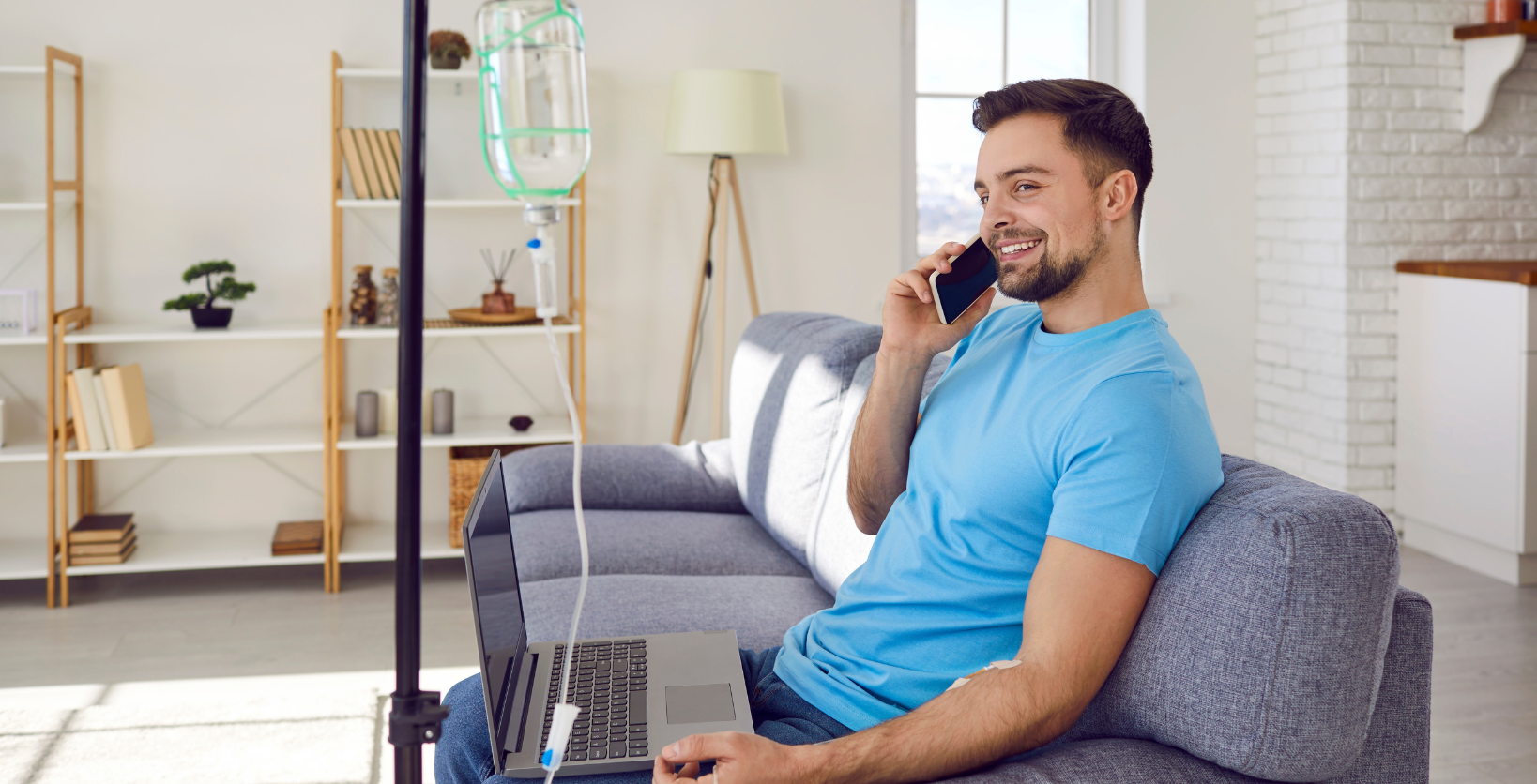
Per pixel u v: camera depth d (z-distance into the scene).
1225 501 1.16
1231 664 1.08
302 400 3.69
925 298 1.47
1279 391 4.16
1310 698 1.06
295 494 3.73
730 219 3.89
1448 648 2.91
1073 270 1.25
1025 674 1.08
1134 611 1.12
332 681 2.77
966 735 1.06
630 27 3.76
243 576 3.59
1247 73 4.19
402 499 0.80
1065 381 1.23
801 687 1.41
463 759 1.38
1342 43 3.76
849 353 2.22
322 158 3.60
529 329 3.44
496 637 1.34
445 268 3.75
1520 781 2.24
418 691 0.82
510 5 0.87
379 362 3.72
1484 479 3.47
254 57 3.54
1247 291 4.27
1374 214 3.81
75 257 3.49
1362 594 1.07
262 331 3.32
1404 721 1.18
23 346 3.48
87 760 2.33
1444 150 3.85
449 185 3.70
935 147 4.17
